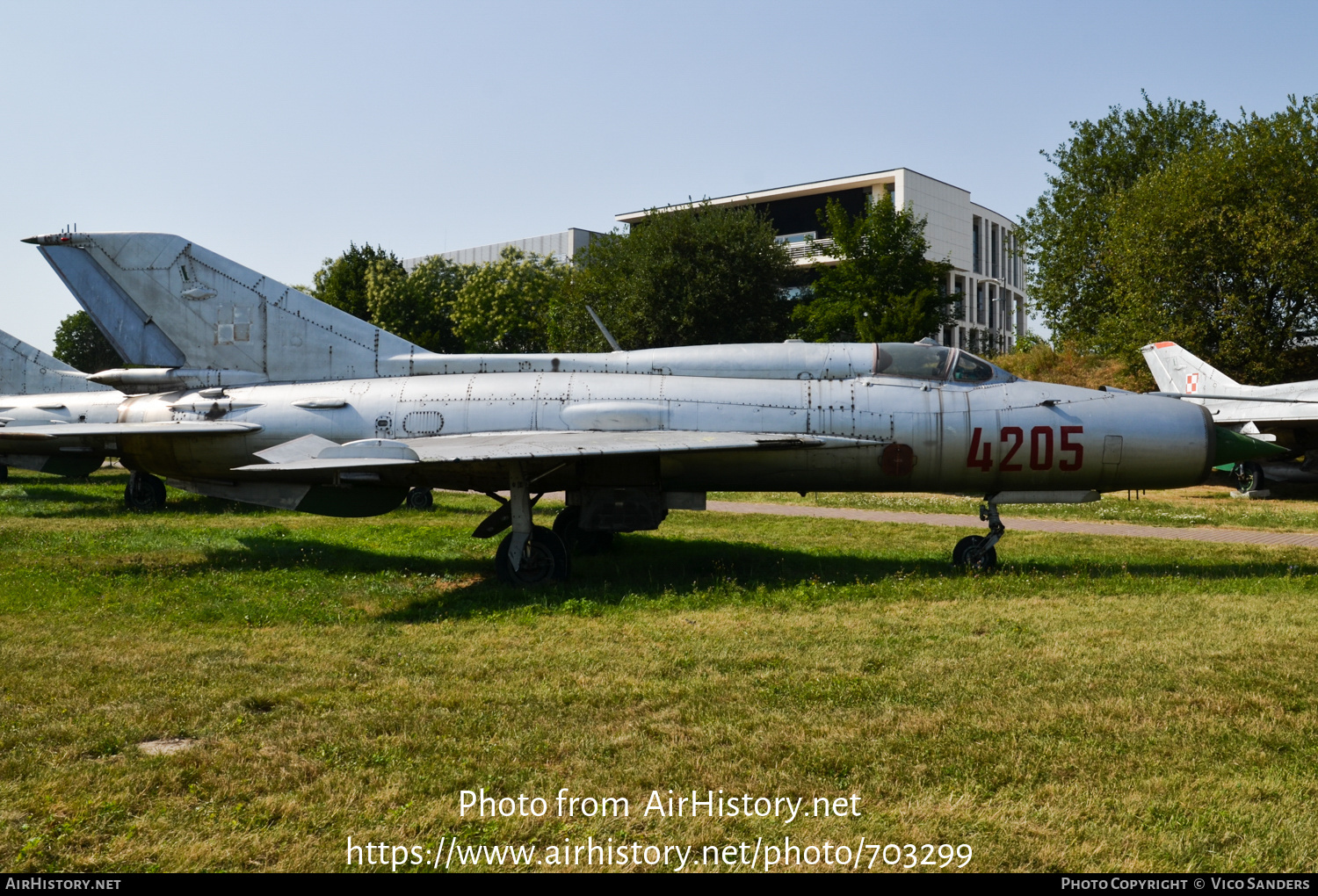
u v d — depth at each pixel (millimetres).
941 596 9586
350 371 13062
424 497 19328
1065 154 44719
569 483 11789
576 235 78500
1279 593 9648
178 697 6020
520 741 5211
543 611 8945
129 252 13484
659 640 7613
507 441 10703
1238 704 5770
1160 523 17922
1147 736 5250
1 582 10148
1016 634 7680
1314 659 6824
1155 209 31703
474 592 10078
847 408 11312
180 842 4062
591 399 11555
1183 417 11305
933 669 6590
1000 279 79188
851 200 69375
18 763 4859
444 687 6289
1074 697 5953
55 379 26016
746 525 16828
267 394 12820
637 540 14602
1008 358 41656
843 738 5219
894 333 39719
